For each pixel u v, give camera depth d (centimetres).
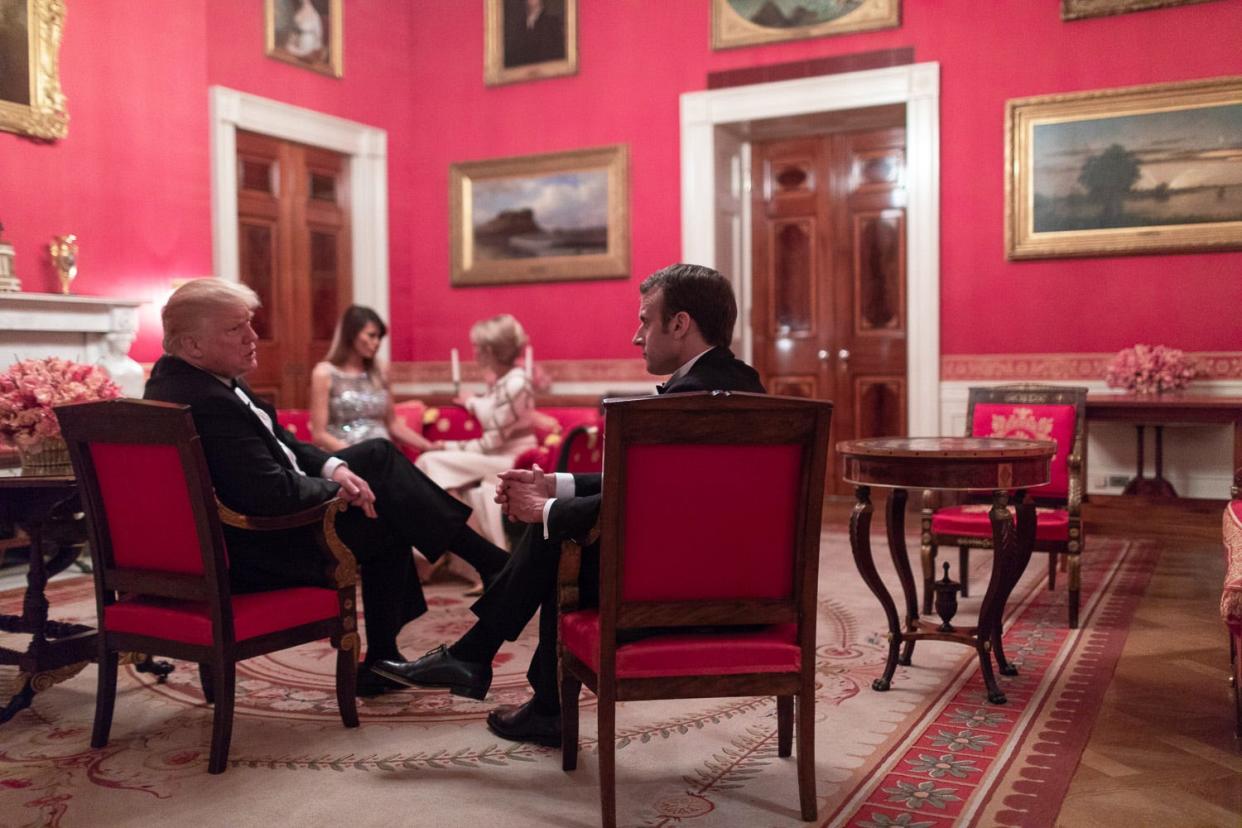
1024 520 364
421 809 252
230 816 248
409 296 940
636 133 849
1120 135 698
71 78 637
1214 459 680
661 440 230
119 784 269
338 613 310
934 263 754
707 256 826
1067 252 715
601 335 872
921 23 754
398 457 348
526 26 885
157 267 693
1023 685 352
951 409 759
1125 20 696
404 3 928
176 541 282
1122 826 238
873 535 668
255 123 775
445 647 298
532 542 286
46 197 623
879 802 253
